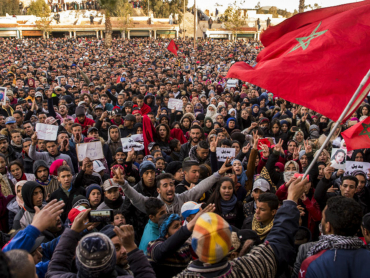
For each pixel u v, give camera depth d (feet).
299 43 11.89
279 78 11.01
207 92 48.96
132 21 194.80
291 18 12.62
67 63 82.48
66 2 207.41
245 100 36.73
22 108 30.17
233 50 134.62
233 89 48.24
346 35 10.95
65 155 20.10
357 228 7.27
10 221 14.01
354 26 11.09
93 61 100.37
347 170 16.33
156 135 23.66
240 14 191.42
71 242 7.80
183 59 105.91
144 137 22.86
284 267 7.43
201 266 6.53
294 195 8.25
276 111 33.40
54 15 194.08
